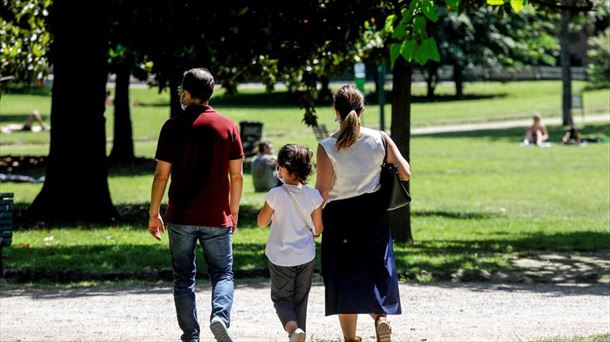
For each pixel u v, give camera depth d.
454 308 36.81
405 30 28.44
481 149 138.25
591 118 185.00
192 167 26.02
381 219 25.84
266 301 38.28
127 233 58.09
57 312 35.62
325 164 25.88
